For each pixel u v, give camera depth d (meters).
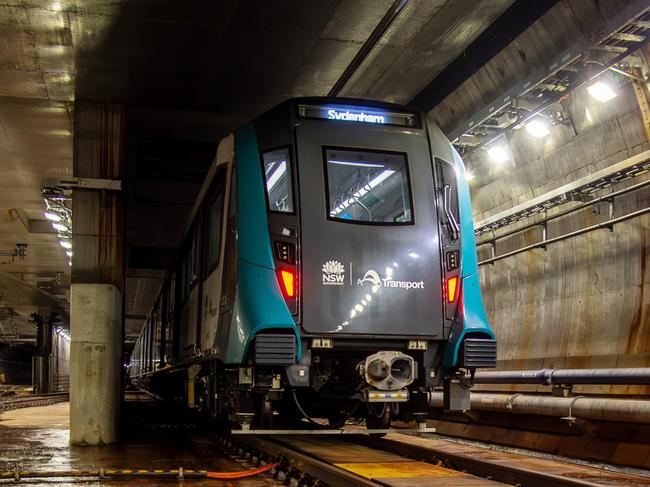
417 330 8.73
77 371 12.62
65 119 15.83
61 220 22.39
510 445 11.77
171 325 16.97
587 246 13.44
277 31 11.55
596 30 9.85
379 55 12.47
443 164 9.50
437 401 13.84
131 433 14.77
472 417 13.28
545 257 14.62
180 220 23.38
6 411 26.03
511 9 11.77
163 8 10.72
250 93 14.19
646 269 12.05
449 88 13.75
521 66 11.41
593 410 9.78
